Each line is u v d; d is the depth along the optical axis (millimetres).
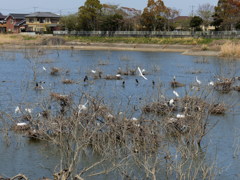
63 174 8758
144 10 85750
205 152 13336
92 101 13477
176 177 11133
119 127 13109
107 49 70562
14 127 15219
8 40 73125
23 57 46531
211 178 11250
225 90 25688
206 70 37562
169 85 28234
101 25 89250
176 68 39750
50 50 62656
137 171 11570
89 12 90062
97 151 12852
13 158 12719
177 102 18953
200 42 71562
